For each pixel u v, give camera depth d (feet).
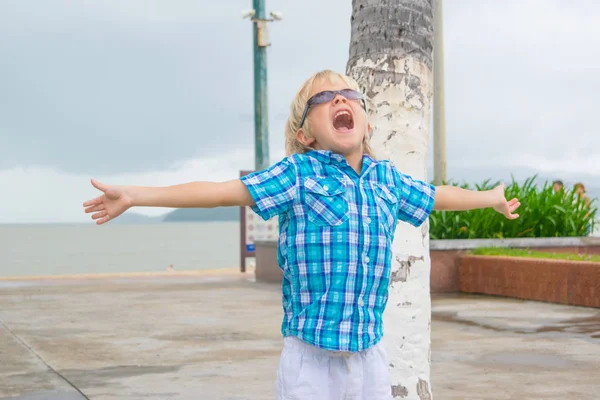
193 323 30.78
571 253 45.27
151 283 51.93
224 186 7.99
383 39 12.25
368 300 8.04
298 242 7.97
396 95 12.23
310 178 8.08
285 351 8.09
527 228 48.62
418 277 12.16
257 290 46.09
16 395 18.19
